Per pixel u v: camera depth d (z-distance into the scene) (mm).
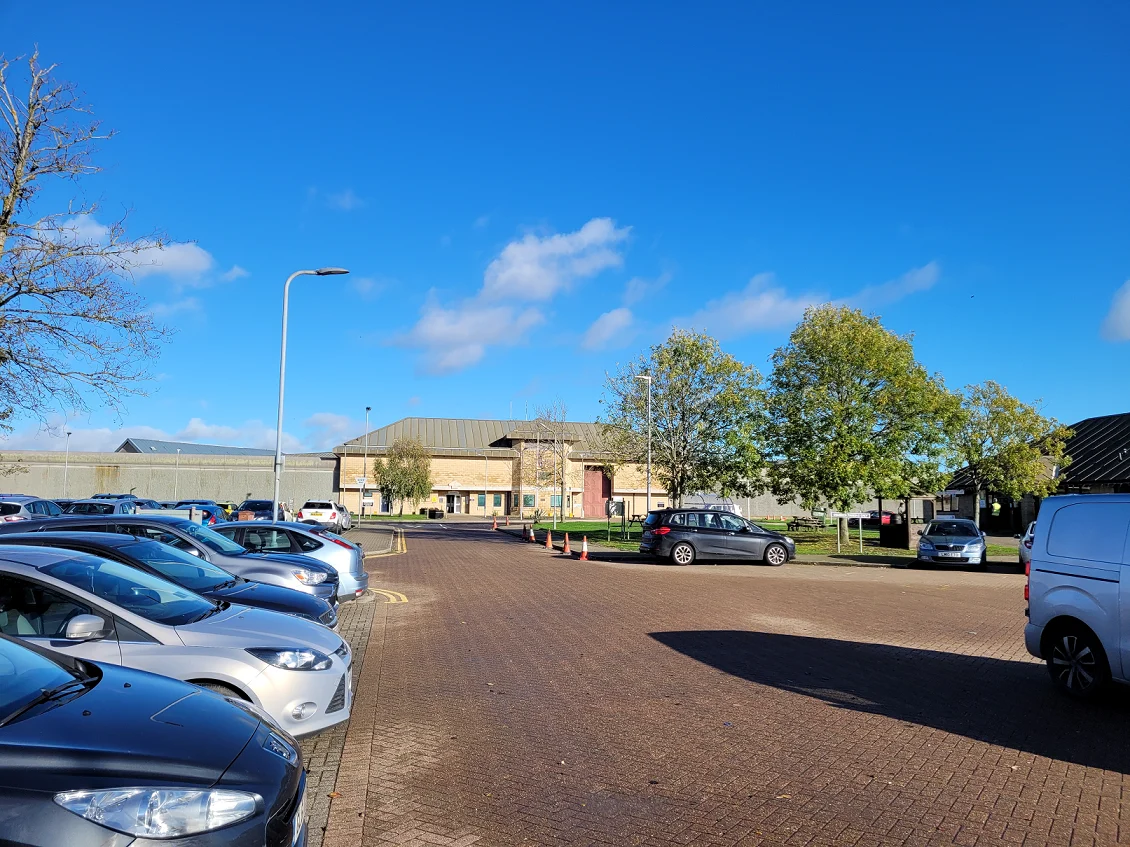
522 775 5215
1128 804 4742
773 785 5035
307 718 5297
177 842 2740
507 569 20078
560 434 64312
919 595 15750
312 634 5859
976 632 11055
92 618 4523
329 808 4668
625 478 69750
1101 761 5516
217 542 10477
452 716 6609
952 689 7602
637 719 6527
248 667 5094
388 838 4258
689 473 32312
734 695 7320
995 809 4660
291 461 66000
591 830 4355
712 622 11562
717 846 4160
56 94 13602
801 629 11086
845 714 6699
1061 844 4199
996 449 33219
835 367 28609
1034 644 7645
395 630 10961
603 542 32094
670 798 4816
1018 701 7160
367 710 6816
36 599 5066
